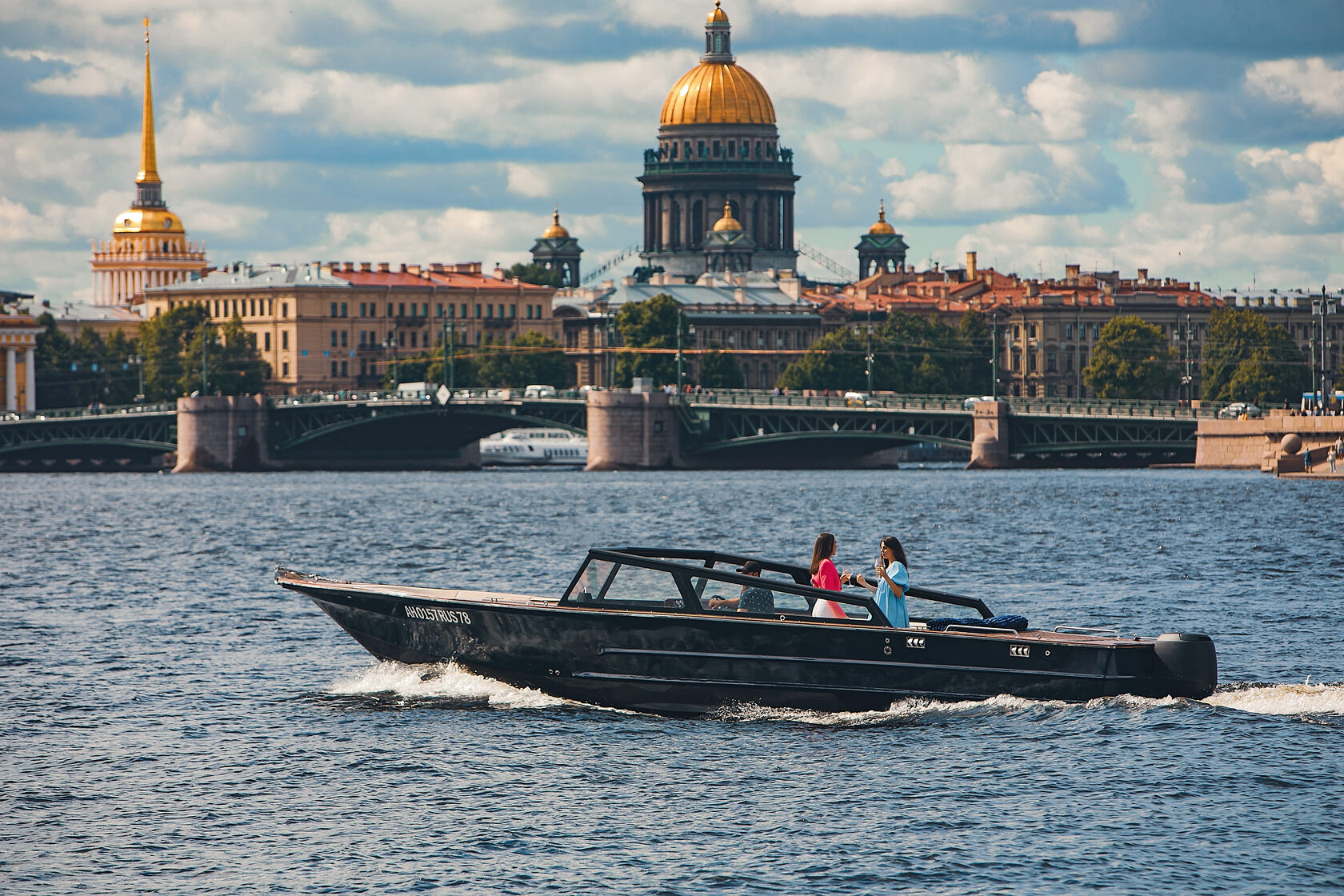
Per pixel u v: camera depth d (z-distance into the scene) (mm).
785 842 92188
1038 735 110250
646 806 98375
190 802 100188
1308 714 114750
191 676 138125
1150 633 162750
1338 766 103875
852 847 91188
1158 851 89938
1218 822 94250
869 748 109312
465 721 117938
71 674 139625
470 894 85188
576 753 109625
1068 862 88562
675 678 117438
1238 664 142500
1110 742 108375
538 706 121312
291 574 129875
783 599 118062
